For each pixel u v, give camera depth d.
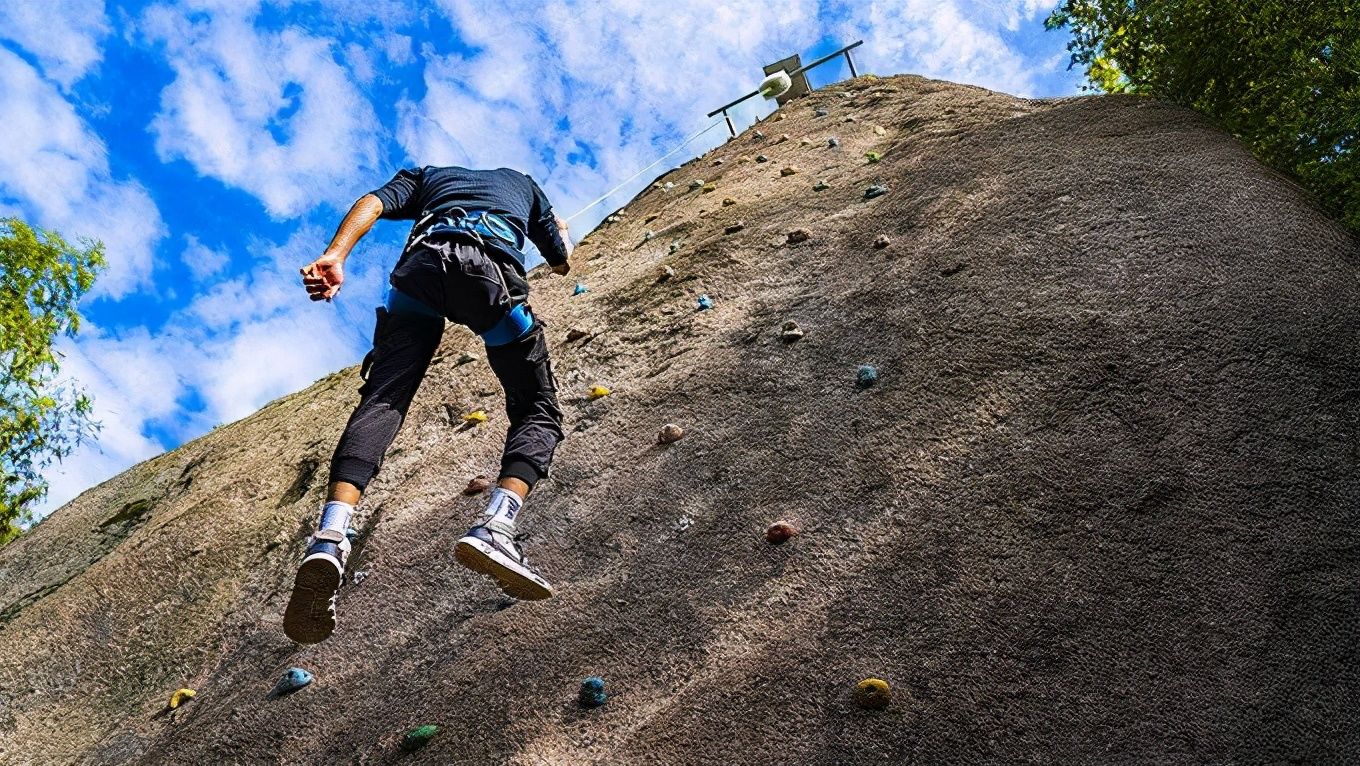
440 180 3.67
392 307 3.44
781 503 4.46
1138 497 3.72
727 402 5.48
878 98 11.77
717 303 6.82
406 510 5.79
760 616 3.86
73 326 13.80
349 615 5.03
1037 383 4.51
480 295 3.32
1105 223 5.52
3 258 13.06
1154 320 4.60
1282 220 5.06
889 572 3.83
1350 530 3.33
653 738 3.45
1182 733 2.88
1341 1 5.91
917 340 5.23
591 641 4.07
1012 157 6.98
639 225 10.16
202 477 8.33
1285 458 3.67
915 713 3.19
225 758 4.38
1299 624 3.08
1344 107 5.64
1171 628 3.20
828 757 3.15
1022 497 3.93
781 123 12.67
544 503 5.26
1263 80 6.64
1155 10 7.26
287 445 7.99
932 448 4.39
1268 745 2.79
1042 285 5.20
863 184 7.91
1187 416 4.01
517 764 3.55
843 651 3.54
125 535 8.37
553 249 4.02
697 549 4.40
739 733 3.35
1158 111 7.12
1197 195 5.47
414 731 3.89
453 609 4.73
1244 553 3.37
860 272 6.29
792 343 5.79
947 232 6.21
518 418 3.51
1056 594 3.46
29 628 6.40
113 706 5.70
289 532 6.49
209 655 5.68
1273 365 4.10
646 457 5.30
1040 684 3.16
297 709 4.49
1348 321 4.23
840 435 4.76
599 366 6.65
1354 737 2.74
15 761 5.50
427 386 7.38
